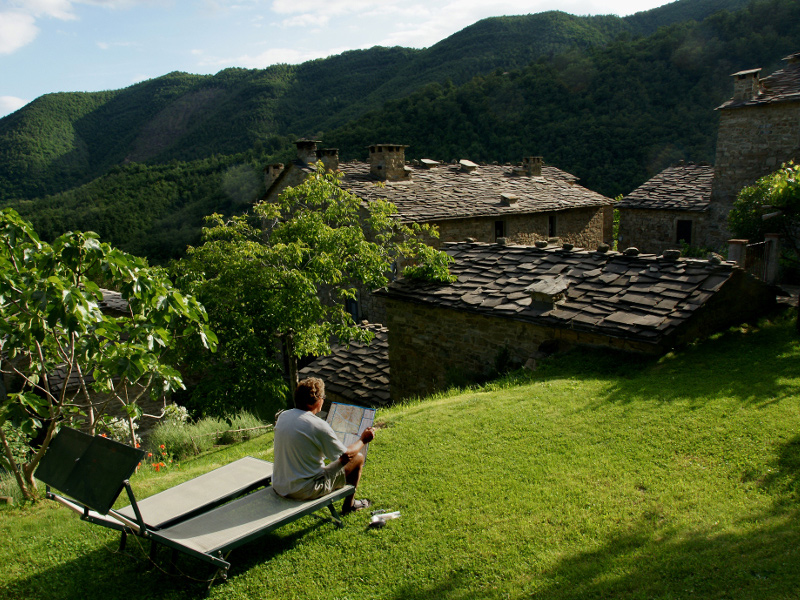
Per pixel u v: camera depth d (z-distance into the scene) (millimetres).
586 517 4195
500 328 10039
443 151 47281
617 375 7660
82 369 6285
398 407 8453
